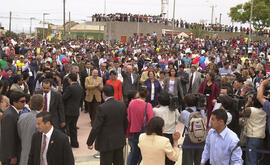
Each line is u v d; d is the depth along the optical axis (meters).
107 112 5.36
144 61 17.03
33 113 5.00
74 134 7.98
